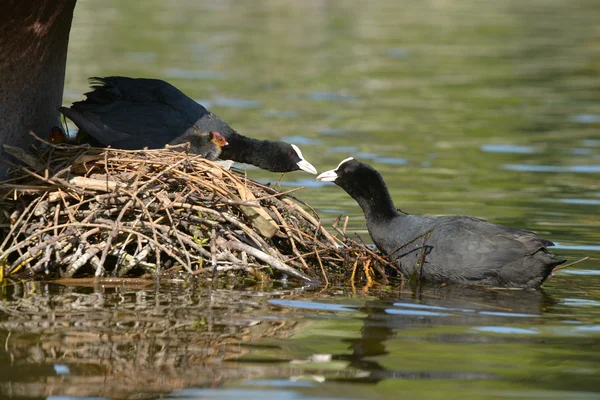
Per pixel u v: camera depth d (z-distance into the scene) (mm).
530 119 27984
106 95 13594
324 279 12008
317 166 20672
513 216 16312
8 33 11938
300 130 25141
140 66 35250
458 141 24516
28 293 10766
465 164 21641
